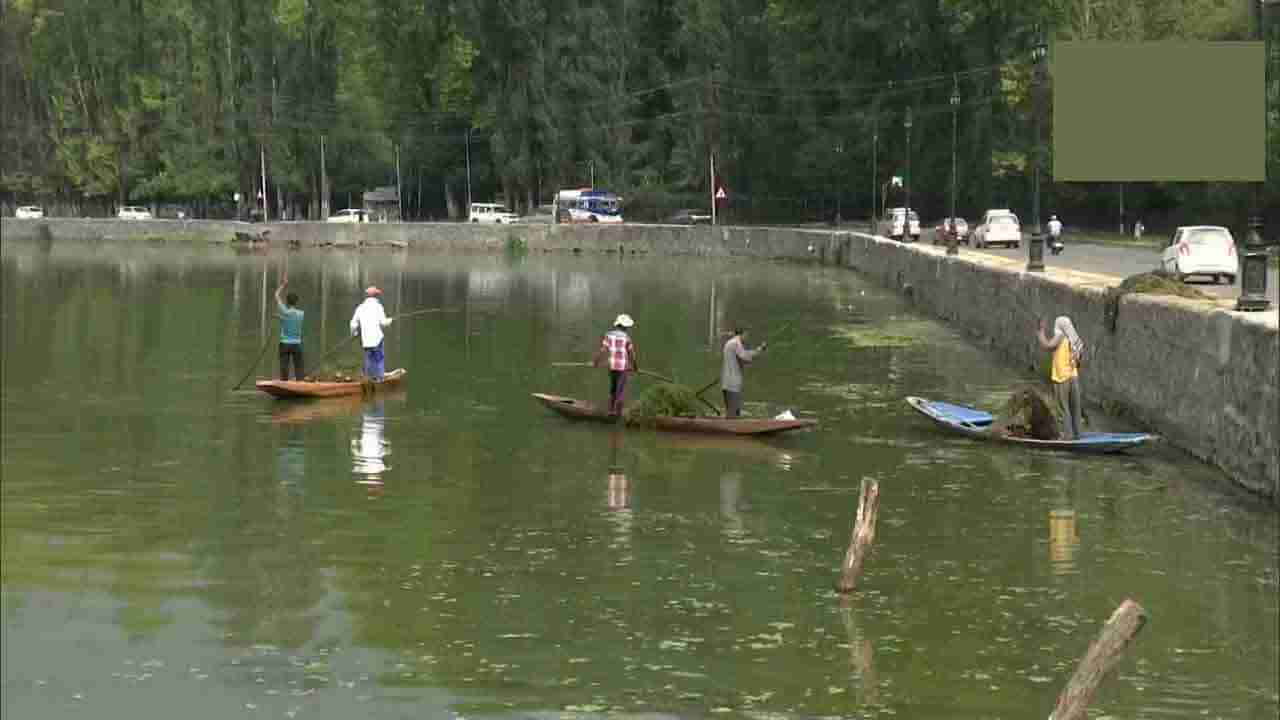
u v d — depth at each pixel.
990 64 104.31
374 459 28.67
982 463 27.23
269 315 61.81
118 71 157.50
